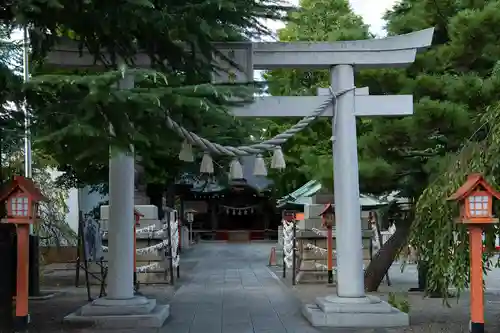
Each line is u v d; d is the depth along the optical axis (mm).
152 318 9125
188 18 7336
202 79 8625
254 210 48781
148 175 17359
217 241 46781
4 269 8219
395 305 10070
